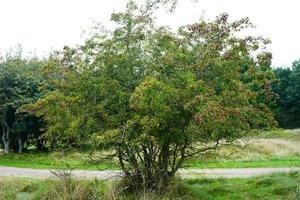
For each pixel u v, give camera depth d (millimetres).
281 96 65375
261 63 15055
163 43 15109
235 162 26141
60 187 14641
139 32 15320
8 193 15617
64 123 15375
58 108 15250
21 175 22062
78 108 15281
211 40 14461
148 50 15367
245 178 19438
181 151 15391
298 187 15562
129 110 15008
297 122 65250
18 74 34875
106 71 15289
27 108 16031
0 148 45438
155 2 15641
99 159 15922
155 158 15469
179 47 14812
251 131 15320
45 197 14383
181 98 13711
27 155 32906
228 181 18641
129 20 15398
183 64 14359
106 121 15117
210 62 14148
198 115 12703
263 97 15750
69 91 15641
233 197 15750
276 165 24844
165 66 14406
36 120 35250
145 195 13914
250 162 26281
